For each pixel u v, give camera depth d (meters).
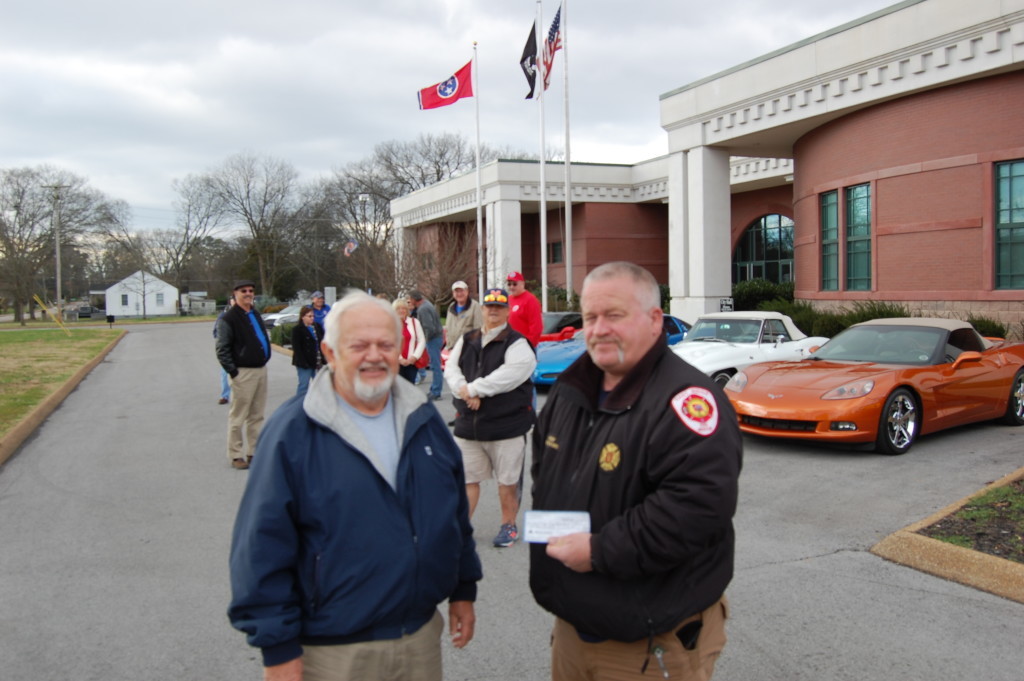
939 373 8.34
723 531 2.16
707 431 2.16
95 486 7.43
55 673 3.73
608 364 2.34
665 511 2.12
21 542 5.73
